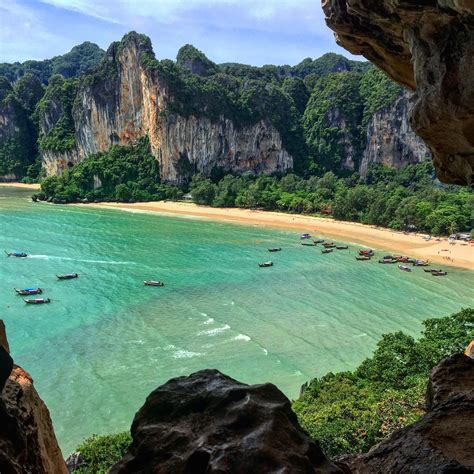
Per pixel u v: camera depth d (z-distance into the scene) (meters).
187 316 42.53
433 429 7.26
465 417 7.47
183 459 4.72
